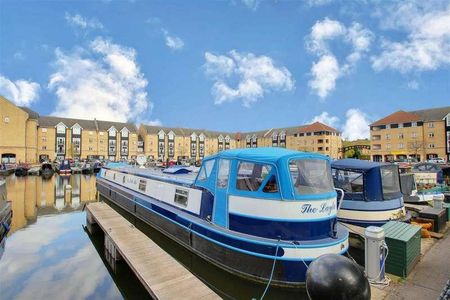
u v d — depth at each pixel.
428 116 61.72
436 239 7.93
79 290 6.92
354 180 8.42
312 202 5.82
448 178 18.81
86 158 67.38
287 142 86.38
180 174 11.76
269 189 5.96
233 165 6.67
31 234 11.35
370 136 69.00
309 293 2.92
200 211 7.61
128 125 80.12
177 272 5.87
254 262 5.84
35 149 60.16
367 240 5.39
